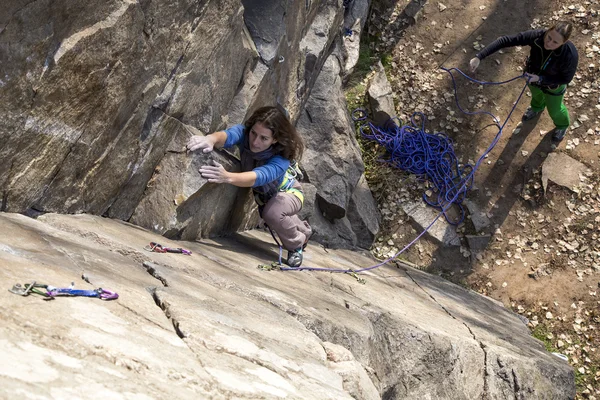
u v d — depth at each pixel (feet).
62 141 10.90
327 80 24.41
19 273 6.98
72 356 5.41
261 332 8.63
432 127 27.53
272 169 14.35
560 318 23.08
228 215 17.08
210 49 14.42
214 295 9.71
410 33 29.55
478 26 29.32
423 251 25.20
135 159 13.14
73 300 6.73
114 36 11.05
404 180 26.30
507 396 15.58
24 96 9.73
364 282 17.67
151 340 6.52
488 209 25.80
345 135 24.18
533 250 24.75
